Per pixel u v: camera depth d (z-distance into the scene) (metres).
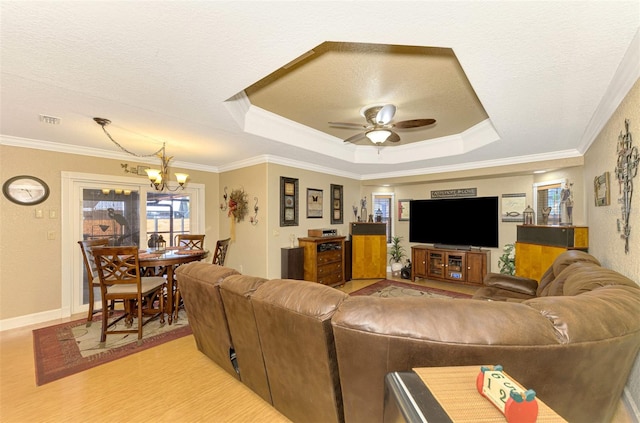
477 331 1.04
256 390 1.88
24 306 3.24
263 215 4.28
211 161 4.61
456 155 4.00
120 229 4.01
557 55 1.49
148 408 1.82
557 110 2.27
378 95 2.67
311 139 3.88
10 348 2.64
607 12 1.16
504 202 4.82
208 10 1.21
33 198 3.30
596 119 2.45
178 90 1.99
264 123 3.18
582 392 1.12
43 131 2.93
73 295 3.61
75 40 1.41
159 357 2.47
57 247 3.48
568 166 3.65
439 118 3.27
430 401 0.83
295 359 1.45
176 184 4.60
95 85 1.91
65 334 2.96
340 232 5.62
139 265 2.95
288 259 4.34
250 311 1.63
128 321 3.20
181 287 2.29
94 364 2.35
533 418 0.73
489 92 1.96
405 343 1.07
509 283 2.98
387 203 6.24
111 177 3.90
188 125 2.74
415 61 2.06
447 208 5.25
